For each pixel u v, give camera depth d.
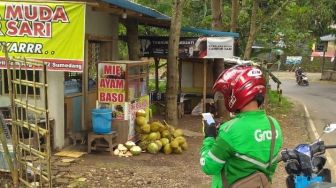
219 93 3.06
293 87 31.42
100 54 11.19
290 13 21.92
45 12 7.74
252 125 2.78
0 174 6.77
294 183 3.94
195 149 9.62
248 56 17.56
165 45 13.53
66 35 7.75
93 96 10.54
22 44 7.83
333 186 3.44
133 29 12.38
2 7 7.79
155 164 8.12
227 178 2.82
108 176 7.13
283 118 15.85
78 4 7.66
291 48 24.81
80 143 9.29
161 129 9.34
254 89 2.81
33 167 6.07
